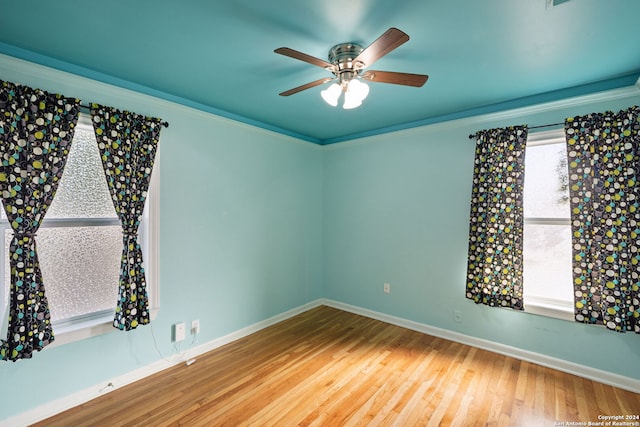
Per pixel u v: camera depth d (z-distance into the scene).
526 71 2.12
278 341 3.11
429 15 1.49
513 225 2.66
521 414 2.01
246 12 1.48
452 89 2.44
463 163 3.05
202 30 1.64
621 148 2.22
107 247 2.30
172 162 2.61
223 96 2.61
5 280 1.87
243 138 3.20
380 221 3.69
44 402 1.96
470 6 1.42
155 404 2.10
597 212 2.30
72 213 2.13
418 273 3.38
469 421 1.95
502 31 1.63
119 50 1.85
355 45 1.76
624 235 2.21
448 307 3.16
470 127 2.99
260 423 1.93
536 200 2.70
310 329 3.42
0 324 1.85
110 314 2.32
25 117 1.83
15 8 1.43
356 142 3.87
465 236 3.05
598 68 2.07
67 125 1.98
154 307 2.48
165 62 2.01
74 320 2.14
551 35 1.67
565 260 2.58
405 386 2.32
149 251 2.46
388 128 3.56
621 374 2.29
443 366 2.61
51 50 1.85
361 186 3.86
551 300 2.63
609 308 2.26
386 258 3.64
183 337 2.69
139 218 2.33
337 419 1.96
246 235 3.25
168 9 1.45
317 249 4.21
